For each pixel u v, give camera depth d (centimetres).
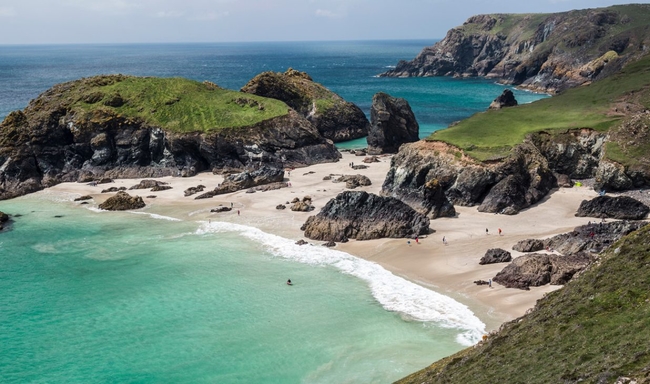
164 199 9988
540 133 10462
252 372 4606
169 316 5609
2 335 5300
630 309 3438
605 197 8094
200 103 13388
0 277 6650
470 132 10506
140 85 13588
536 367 3209
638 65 14225
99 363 4803
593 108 11775
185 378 4553
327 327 5278
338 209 7844
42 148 11644
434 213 8425
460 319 5275
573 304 3841
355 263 6838
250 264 6894
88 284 6425
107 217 9012
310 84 17112
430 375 3884
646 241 4119
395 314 5475
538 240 6919
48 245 7744
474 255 6862
